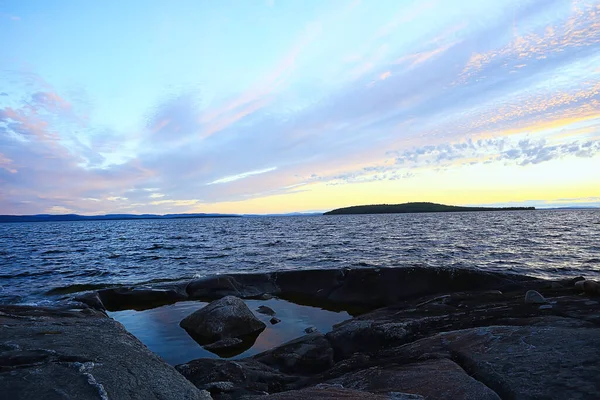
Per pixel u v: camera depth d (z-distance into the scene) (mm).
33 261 24484
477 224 61344
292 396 3500
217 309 9664
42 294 14000
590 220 73312
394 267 13234
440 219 91062
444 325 7289
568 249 24266
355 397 3398
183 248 31797
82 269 20500
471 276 11961
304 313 11367
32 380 2730
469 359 4672
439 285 12047
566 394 3354
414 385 3973
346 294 12789
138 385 2891
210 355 7945
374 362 5555
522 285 11117
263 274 14484
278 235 45781
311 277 13977
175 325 10125
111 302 12688
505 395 3594
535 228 47969
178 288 13688
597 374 3623
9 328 4457
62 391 2562
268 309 11602
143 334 9391
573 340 4602
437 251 23844
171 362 7574
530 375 3828
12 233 72688
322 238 38250
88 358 3332
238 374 5660
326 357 6648
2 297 13469
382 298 12195
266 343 8711
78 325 4910
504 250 23953
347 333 7562
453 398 3494
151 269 20172
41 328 4512
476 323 7000
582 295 8836
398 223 71688
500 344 4930
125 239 47938
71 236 59062
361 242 31828
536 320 6297
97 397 2527
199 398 2922
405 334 7133
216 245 33656
